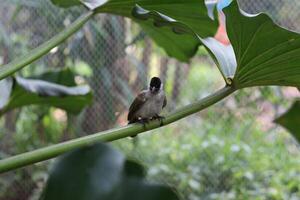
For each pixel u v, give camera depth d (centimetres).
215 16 281
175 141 693
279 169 640
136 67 704
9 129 704
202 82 732
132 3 249
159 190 111
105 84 689
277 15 670
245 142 675
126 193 111
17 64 207
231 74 218
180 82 722
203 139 680
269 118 677
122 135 185
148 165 650
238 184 629
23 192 672
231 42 200
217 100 206
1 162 167
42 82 306
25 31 680
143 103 352
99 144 115
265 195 594
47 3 666
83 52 687
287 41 190
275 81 209
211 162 650
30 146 696
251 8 666
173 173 627
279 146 658
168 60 721
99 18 682
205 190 642
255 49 196
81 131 692
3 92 300
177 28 227
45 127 709
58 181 112
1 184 666
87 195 111
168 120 198
